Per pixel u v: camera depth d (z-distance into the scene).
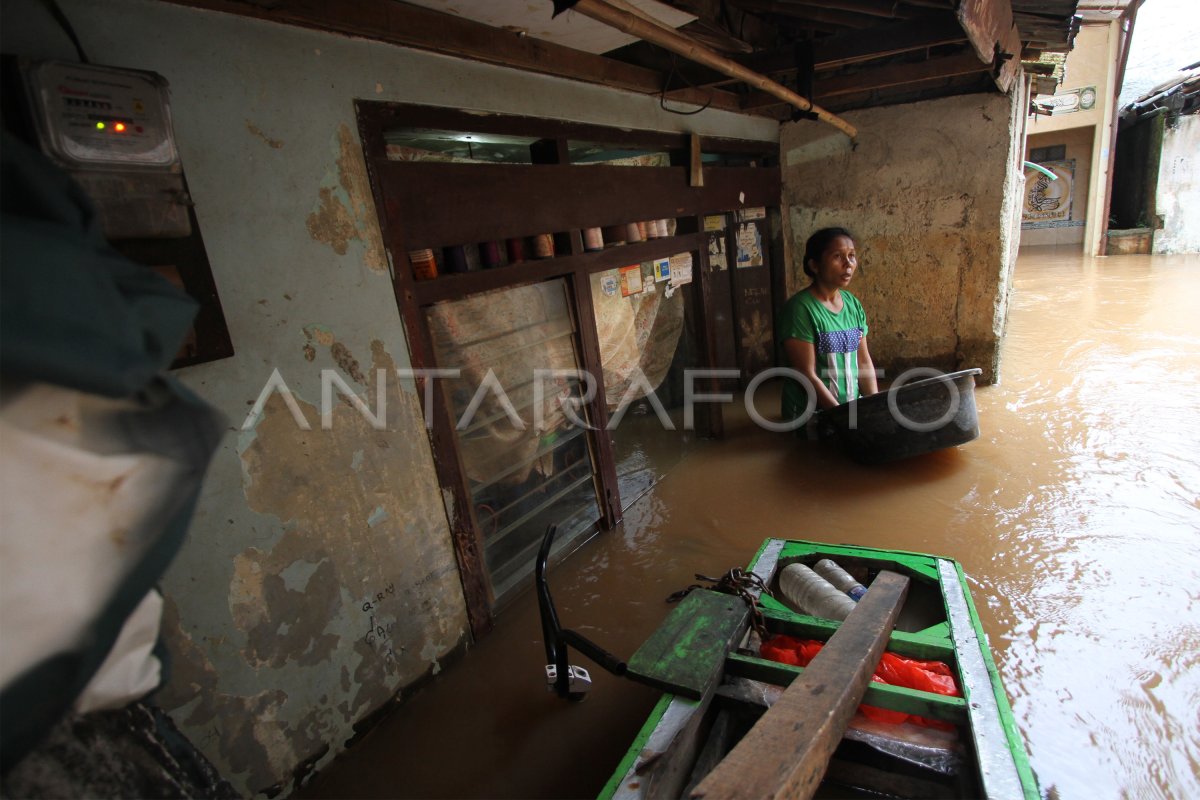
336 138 1.85
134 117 1.36
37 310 0.67
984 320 4.71
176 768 0.96
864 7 2.94
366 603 2.01
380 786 1.88
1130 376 4.55
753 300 5.07
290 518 1.78
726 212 4.53
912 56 3.95
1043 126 10.92
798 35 3.94
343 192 1.87
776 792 1.27
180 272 1.49
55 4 1.28
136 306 0.79
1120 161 12.15
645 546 3.07
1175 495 2.98
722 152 4.23
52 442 0.72
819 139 4.89
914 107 4.54
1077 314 6.63
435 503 2.24
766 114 4.72
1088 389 4.42
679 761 1.56
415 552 2.17
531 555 2.84
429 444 2.21
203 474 0.84
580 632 2.49
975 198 4.52
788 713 1.49
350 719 1.99
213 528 1.61
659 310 3.72
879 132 4.70
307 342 1.80
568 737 1.99
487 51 2.26
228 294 1.61
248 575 1.69
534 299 2.71
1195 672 1.99
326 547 1.88
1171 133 10.02
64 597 0.73
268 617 1.75
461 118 2.26
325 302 1.84
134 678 0.87
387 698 2.11
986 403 4.45
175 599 1.55
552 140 2.71
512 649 2.41
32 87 1.21
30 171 0.76
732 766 1.35
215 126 1.57
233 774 1.69
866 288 5.07
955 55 3.59
